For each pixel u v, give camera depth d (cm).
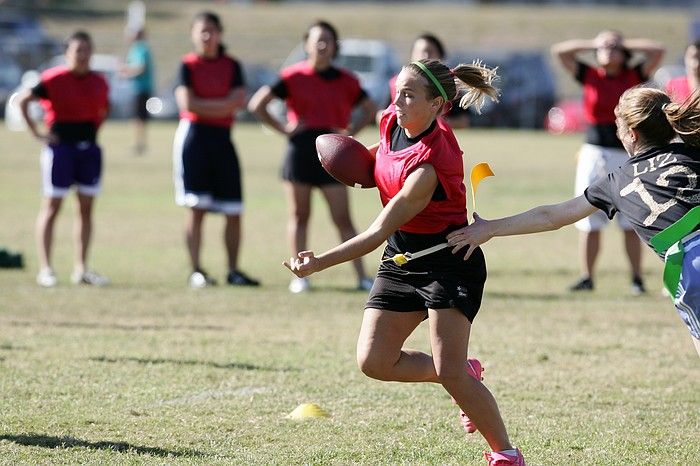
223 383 2441
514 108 13088
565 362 2736
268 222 5591
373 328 1816
